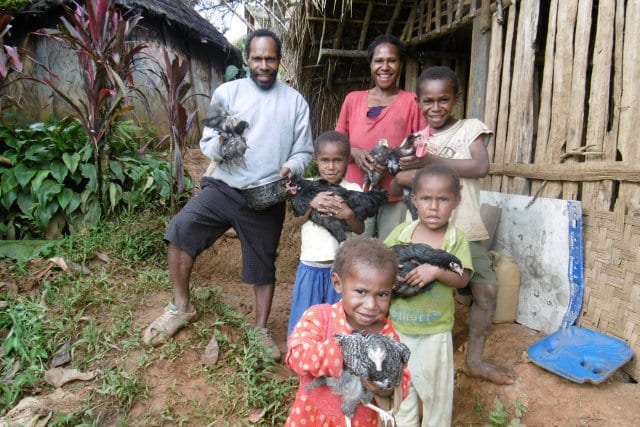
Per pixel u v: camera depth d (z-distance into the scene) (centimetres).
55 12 662
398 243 277
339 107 663
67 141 513
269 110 325
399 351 166
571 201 324
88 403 281
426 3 547
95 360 315
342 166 303
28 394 294
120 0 666
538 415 277
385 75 351
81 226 487
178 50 781
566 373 279
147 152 646
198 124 832
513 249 377
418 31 560
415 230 274
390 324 196
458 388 321
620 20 300
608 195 308
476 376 311
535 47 377
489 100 428
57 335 333
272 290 362
